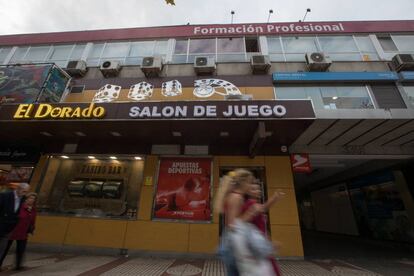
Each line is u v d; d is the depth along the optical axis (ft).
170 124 21.89
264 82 29.04
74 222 24.25
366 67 29.89
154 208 24.21
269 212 23.43
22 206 16.16
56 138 26.58
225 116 20.47
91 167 27.12
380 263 20.52
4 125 23.06
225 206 7.59
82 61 32.42
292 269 18.28
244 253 6.25
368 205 35.06
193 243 22.58
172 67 31.73
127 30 36.37
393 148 27.07
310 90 28.17
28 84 27.17
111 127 22.90
